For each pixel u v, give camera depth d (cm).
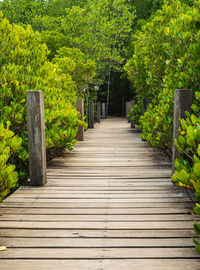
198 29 401
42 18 1981
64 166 461
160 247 211
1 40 443
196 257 198
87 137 821
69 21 1598
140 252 204
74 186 358
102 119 2008
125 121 1709
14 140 330
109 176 402
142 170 431
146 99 776
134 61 846
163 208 285
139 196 320
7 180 269
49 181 379
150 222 253
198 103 374
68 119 506
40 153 353
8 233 235
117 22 1786
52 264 191
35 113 341
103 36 1623
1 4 2186
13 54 454
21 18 2255
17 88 425
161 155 542
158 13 669
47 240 223
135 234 231
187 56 395
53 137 435
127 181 378
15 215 271
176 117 347
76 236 229
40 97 339
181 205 293
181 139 286
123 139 773
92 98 1616
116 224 249
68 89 843
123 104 2645
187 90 340
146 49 689
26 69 462
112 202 303
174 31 428
